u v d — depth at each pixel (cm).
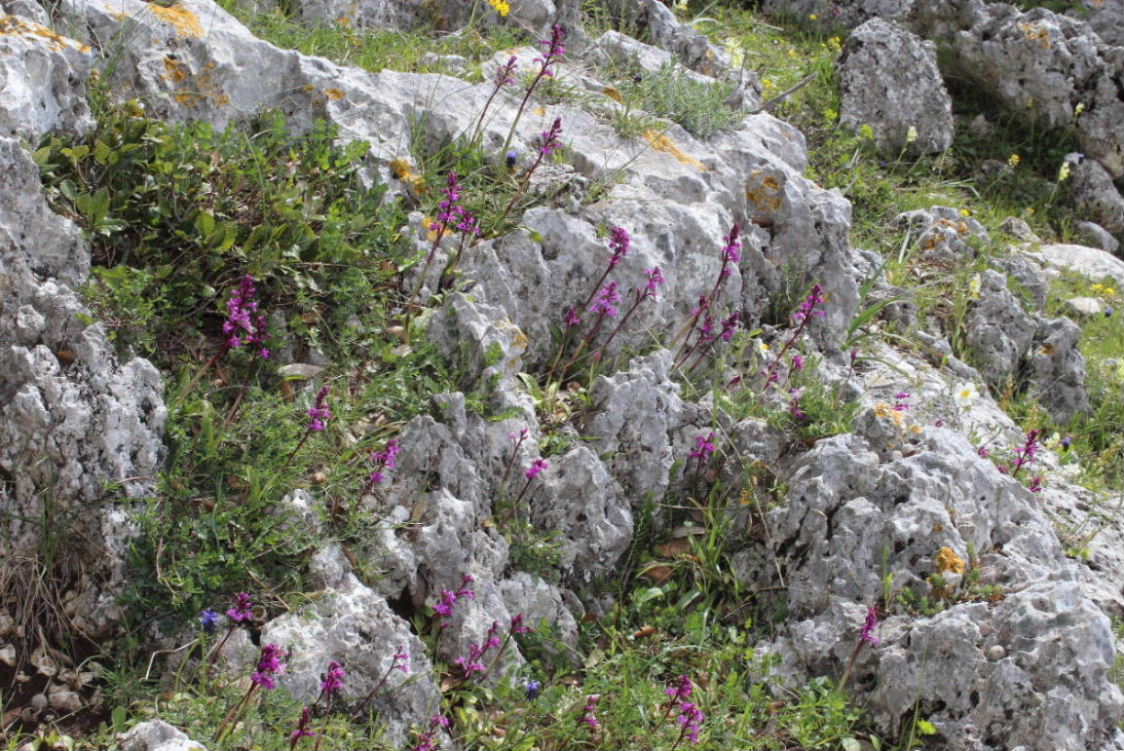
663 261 598
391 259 544
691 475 552
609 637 503
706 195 655
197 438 446
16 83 475
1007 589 505
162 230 496
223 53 576
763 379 607
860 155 1075
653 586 526
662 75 754
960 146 1166
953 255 895
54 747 386
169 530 430
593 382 552
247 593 421
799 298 693
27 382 429
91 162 500
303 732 384
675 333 614
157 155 498
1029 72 1163
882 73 1100
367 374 509
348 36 711
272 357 494
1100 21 1369
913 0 1226
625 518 524
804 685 494
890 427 561
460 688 454
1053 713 459
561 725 443
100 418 429
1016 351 830
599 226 589
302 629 423
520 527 498
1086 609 472
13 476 428
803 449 557
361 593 438
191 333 480
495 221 575
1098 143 1168
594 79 738
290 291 502
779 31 1262
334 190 557
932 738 472
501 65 704
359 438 488
